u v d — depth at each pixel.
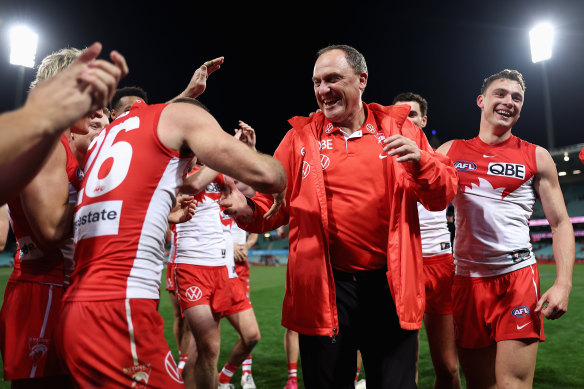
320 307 2.16
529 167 2.83
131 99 3.74
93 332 1.38
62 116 1.02
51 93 1.02
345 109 2.31
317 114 2.53
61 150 1.68
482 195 2.84
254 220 2.24
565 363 4.70
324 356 2.18
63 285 1.88
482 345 2.82
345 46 2.34
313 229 2.22
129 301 1.41
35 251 1.85
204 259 3.55
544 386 3.93
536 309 2.60
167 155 1.52
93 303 1.39
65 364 1.42
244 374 4.20
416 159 1.86
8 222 2.15
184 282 3.54
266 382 4.34
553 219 2.81
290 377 4.03
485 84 3.04
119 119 1.67
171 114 1.54
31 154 1.00
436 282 3.28
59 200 1.58
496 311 2.74
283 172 1.52
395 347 2.19
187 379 3.46
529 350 2.62
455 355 3.23
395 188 2.17
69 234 1.59
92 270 1.42
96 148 1.63
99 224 1.46
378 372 2.19
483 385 2.87
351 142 2.33
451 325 3.23
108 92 1.10
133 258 1.45
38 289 1.83
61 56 1.97
